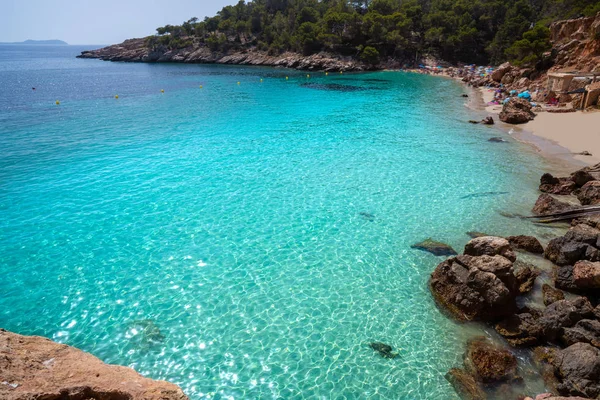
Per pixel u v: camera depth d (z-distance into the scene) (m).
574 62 50.03
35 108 44.09
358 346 10.31
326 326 11.02
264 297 12.25
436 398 8.78
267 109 43.62
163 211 17.98
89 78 81.06
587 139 28.77
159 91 59.16
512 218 17.12
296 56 107.81
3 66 123.75
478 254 12.66
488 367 9.30
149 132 32.47
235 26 127.06
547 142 28.83
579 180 19.30
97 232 16.16
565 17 72.62
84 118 38.44
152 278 13.21
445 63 97.88
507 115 36.12
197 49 130.00
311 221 17.09
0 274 13.41
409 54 101.50
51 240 15.54
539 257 14.08
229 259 14.28
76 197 19.45
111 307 11.83
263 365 9.70
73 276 13.33
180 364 9.76
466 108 44.25
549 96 42.88
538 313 11.16
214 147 27.95
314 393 8.90
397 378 9.31
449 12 105.19
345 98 52.00
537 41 59.53
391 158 25.39
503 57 87.31
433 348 10.25
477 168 23.42
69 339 10.59
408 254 14.59
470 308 11.23
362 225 16.75
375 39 102.19
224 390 9.01
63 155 25.97
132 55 143.50
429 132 32.69
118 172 22.86
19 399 5.05
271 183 21.25
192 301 12.08
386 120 37.56
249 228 16.52
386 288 12.70
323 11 123.12
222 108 44.19
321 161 24.83
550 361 9.65
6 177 22.00
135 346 10.33
